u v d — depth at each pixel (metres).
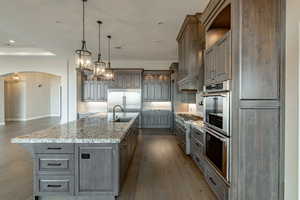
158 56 7.64
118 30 4.63
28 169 3.71
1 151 4.80
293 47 1.96
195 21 3.84
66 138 2.41
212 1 2.67
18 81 10.92
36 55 7.83
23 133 7.05
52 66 7.84
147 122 8.39
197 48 3.88
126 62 8.57
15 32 4.79
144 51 6.78
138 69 8.16
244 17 2.11
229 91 2.25
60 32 4.77
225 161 2.32
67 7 3.44
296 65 1.91
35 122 10.09
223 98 2.37
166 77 8.48
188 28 3.94
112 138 2.43
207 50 2.99
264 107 2.11
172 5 3.37
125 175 3.35
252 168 2.12
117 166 2.55
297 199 1.91
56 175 2.54
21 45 6.88
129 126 3.41
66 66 7.83
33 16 3.83
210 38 3.04
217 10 2.61
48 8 3.49
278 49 2.11
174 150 5.10
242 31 2.11
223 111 2.37
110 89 8.22
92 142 2.40
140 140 6.24
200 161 3.56
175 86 7.30
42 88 12.65
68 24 4.24
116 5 3.37
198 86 3.95
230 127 2.25
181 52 4.87
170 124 8.34
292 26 1.97
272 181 2.13
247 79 2.11
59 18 3.92
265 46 2.11
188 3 3.31
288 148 2.03
